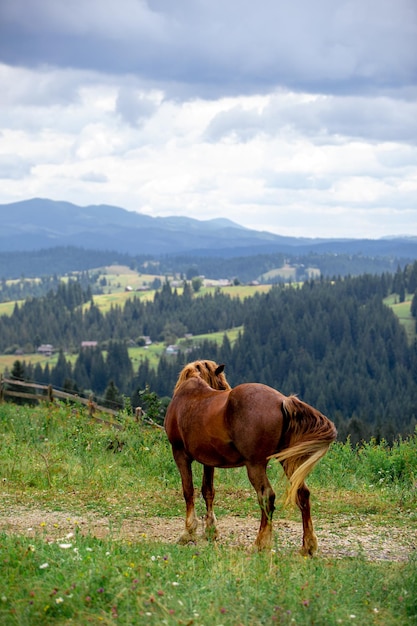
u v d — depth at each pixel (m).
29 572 6.68
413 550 8.88
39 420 20.19
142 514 11.01
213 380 9.85
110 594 6.05
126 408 20.55
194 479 13.66
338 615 5.87
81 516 10.76
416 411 175.50
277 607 5.85
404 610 6.24
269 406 8.09
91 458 15.41
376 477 13.62
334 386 193.50
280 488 12.55
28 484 12.98
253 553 8.03
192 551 8.09
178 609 5.79
